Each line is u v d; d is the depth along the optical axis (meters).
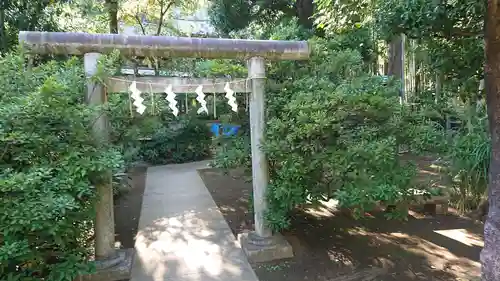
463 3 3.08
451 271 3.13
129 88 3.00
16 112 2.31
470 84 4.11
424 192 3.26
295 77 3.86
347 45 5.44
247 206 5.02
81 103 2.81
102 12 7.95
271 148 3.21
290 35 4.48
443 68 4.11
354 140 3.13
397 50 6.39
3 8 5.41
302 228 4.15
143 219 4.52
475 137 3.83
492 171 2.32
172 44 3.08
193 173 7.46
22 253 1.98
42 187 2.23
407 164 3.20
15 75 2.66
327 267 3.22
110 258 3.09
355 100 3.13
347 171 2.97
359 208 3.02
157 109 3.70
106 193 3.05
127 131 3.66
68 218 2.27
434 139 3.42
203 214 4.71
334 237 3.90
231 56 3.26
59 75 2.82
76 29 7.66
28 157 2.38
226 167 4.05
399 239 3.84
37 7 5.80
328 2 5.42
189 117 7.05
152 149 8.80
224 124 4.29
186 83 3.22
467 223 4.20
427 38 3.64
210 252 3.52
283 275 3.07
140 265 3.25
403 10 3.27
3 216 1.99
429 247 3.63
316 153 3.14
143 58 3.41
